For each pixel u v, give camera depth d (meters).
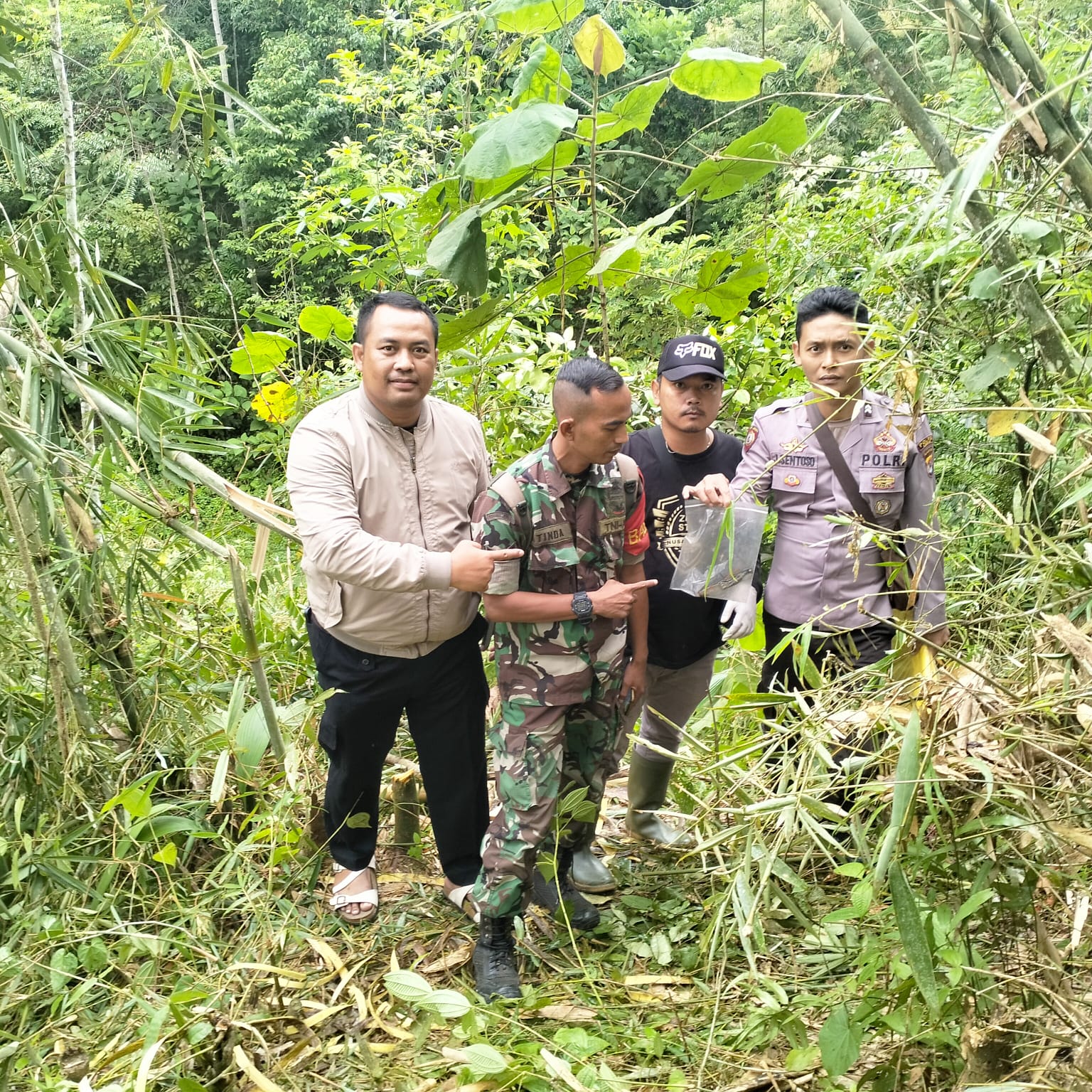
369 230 4.37
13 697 2.88
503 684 2.42
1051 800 1.74
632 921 2.70
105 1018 2.26
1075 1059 1.53
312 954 2.57
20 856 2.62
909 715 1.67
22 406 2.56
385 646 2.50
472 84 6.54
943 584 2.32
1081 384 1.97
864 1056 1.93
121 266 13.17
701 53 2.62
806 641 2.05
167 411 2.80
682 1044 2.10
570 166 2.95
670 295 3.55
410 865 3.06
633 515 2.49
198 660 3.33
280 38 16.16
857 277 3.63
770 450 2.62
